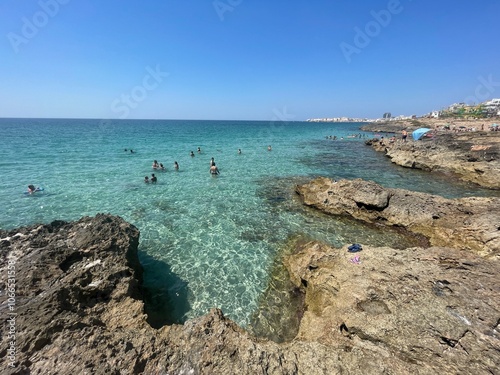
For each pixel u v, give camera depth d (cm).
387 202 1697
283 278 1184
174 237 1514
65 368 570
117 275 919
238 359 616
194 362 612
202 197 2178
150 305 998
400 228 1591
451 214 1523
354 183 1867
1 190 2267
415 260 995
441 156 3372
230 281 1159
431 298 795
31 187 2194
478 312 721
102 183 2525
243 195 2242
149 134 8444
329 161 3925
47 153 4088
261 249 1403
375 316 770
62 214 1803
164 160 3769
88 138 6550
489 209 1484
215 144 5953
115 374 568
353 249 1138
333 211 1841
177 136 7944
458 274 877
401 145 4338
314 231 1600
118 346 639
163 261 1295
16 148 4556
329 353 648
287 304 1040
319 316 884
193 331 691
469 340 655
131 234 1177
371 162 3881
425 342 671
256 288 1121
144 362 610
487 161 2962
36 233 1107
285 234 1562
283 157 4234
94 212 1842
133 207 1939
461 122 9756
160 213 1841
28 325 652
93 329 679
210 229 1614
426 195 1731
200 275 1196
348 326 764
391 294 845
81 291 827
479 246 1241
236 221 1728
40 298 742
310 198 2012
